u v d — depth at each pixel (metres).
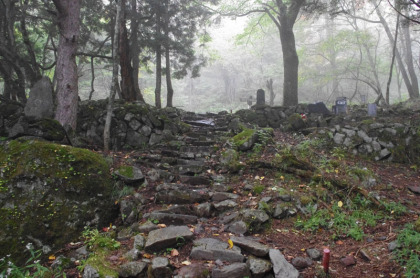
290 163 5.91
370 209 4.75
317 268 3.21
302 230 4.12
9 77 10.50
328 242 3.87
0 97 7.86
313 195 4.93
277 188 5.09
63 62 7.18
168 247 3.52
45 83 6.16
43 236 3.80
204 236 3.81
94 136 7.72
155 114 8.41
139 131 7.82
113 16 12.45
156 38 13.88
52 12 7.22
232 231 3.97
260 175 5.86
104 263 3.15
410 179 6.34
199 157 6.87
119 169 5.20
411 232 3.71
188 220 4.23
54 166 4.41
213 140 8.02
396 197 5.25
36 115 5.98
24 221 3.80
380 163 7.13
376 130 7.62
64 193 4.27
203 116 12.53
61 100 7.08
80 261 3.37
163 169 6.03
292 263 3.29
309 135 8.23
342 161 6.71
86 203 4.36
